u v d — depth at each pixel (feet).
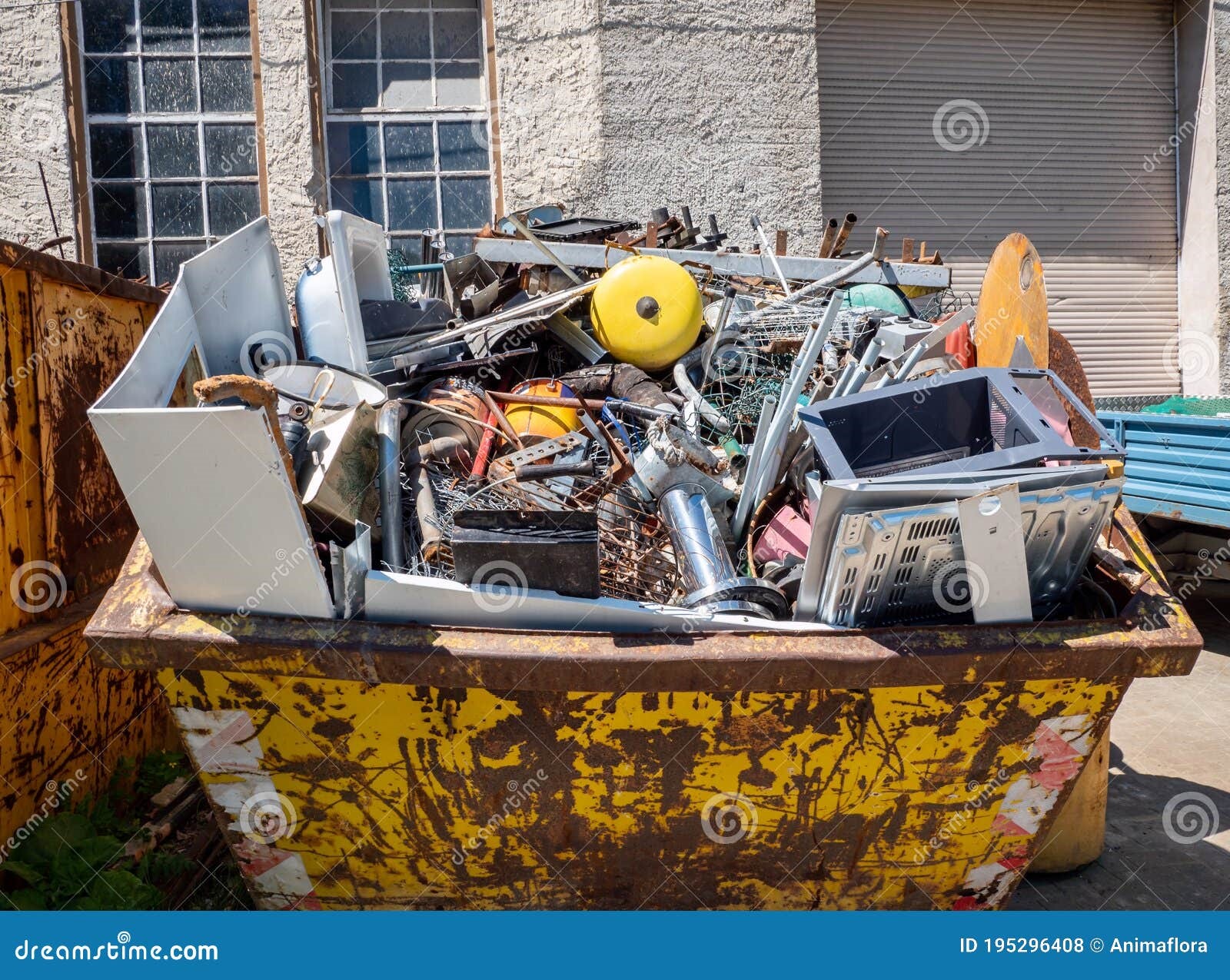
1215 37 24.86
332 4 20.30
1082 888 10.12
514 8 19.98
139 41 19.70
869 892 8.16
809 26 20.95
